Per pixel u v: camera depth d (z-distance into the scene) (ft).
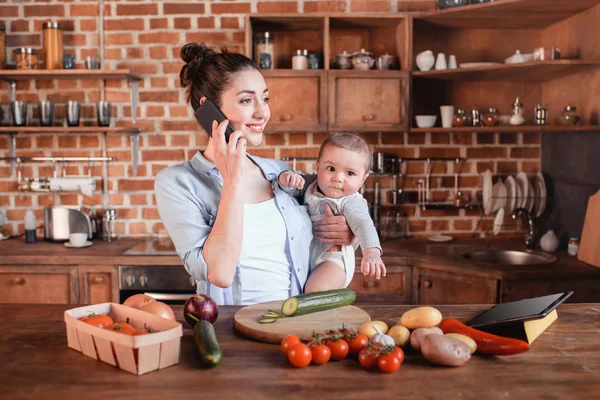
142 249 10.54
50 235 11.23
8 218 11.94
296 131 10.96
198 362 3.96
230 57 5.52
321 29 11.47
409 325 4.37
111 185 11.87
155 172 11.86
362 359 3.85
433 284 9.92
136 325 4.32
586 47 10.14
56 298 10.09
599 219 9.33
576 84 10.58
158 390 3.52
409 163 11.96
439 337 3.93
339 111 10.70
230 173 5.05
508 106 11.76
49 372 3.79
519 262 10.56
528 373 3.80
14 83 11.68
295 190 6.54
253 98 5.45
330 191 6.23
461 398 3.43
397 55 11.46
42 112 11.02
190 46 5.81
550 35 11.34
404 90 10.72
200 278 5.30
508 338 4.06
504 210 11.50
